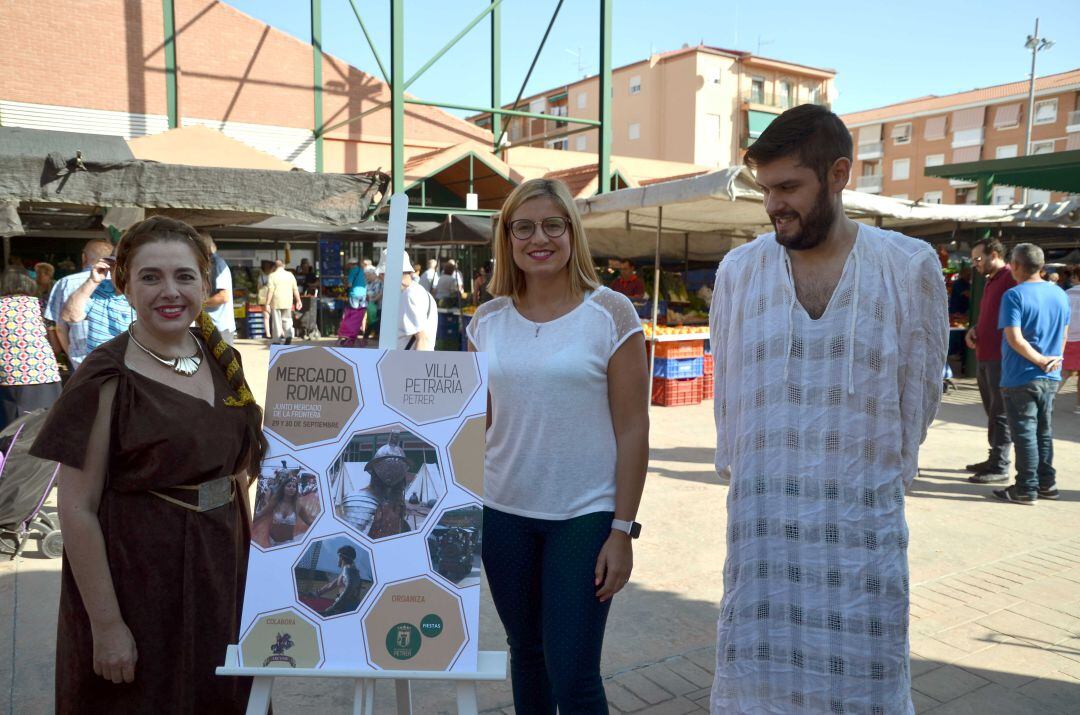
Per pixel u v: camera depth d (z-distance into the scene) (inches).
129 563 68.3
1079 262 666.8
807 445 68.7
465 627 65.5
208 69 690.8
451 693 111.8
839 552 67.7
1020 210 407.5
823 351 68.1
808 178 64.7
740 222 400.2
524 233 77.3
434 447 68.8
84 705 68.9
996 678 113.7
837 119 65.3
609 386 78.6
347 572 66.1
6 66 608.1
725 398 76.2
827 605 68.2
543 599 77.2
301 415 68.7
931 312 67.1
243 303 684.1
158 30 658.8
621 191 315.9
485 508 81.4
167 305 69.7
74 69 630.5
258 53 709.9
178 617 70.2
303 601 65.5
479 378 70.4
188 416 69.8
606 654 121.5
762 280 71.7
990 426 226.8
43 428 64.5
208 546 71.5
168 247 69.4
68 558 66.4
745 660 72.4
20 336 195.9
